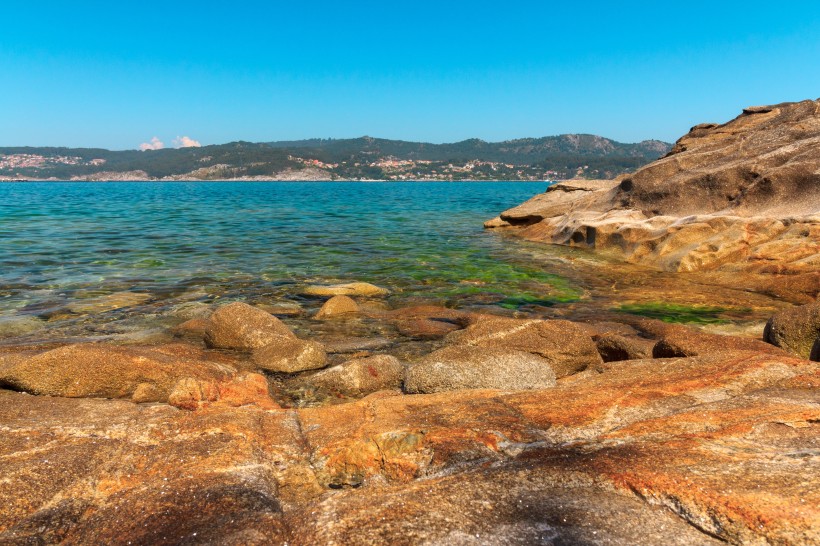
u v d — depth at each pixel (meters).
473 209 59.75
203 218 45.75
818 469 4.73
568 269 21.81
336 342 12.48
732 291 17.67
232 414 7.03
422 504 4.61
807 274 17.17
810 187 22.34
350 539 4.16
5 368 9.21
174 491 5.08
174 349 11.16
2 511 4.81
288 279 19.91
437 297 17.25
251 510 4.75
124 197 85.75
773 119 28.42
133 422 6.71
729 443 5.43
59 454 5.73
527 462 5.30
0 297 16.41
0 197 81.81
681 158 27.83
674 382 7.52
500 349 9.51
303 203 71.69
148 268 21.72
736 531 4.06
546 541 4.09
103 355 9.13
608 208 29.84
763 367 7.81
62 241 29.20
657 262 22.06
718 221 21.86
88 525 4.64
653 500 4.56
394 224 41.25
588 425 6.32
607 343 11.55
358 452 5.95
